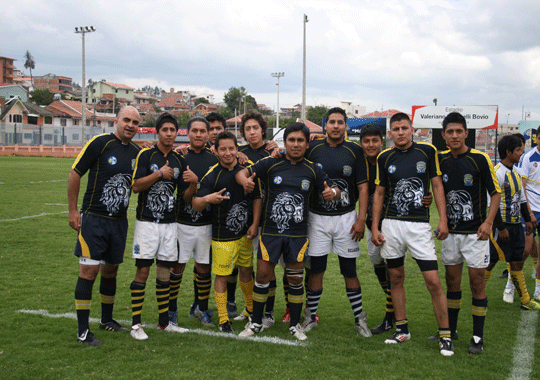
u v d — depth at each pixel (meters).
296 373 3.38
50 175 21.23
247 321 4.70
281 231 4.09
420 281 6.18
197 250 4.50
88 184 3.96
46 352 3.69
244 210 4.35
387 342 4.06
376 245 4.15
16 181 18.22
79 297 3.89
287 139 4.06
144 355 3.67
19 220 10.05
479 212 3.95
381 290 5.80
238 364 3.53
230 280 4.88
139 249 4.08
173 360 3.58
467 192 3.93
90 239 3.88
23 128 42.38
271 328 4.46
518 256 5.03
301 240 4.12
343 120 4.30
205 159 4.62
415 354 3.80
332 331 4.36
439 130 16.67
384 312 4.97
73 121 62.69
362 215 4.24
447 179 3.99
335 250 4.36
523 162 6.11
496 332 4.37
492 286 6.11
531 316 4.88
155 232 4.09
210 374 3.33
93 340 3.91
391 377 3.35
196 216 4.42
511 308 5.16
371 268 6.96
